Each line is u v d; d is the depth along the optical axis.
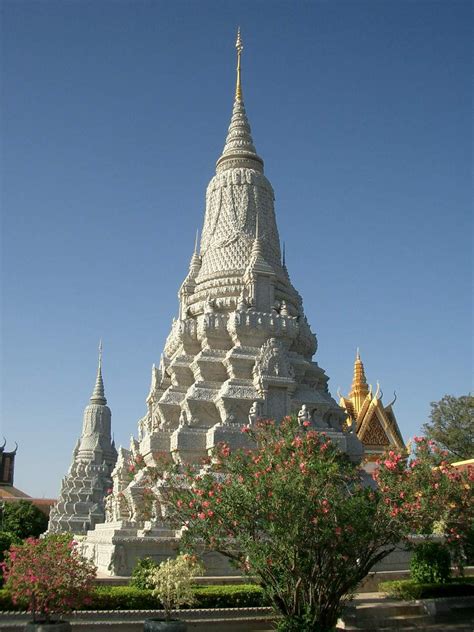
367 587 28.97
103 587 23.56
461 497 21.09
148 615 22.06
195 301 43.34
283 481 18.56
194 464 34.06
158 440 36.25
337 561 19.11
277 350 37.78
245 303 40.19
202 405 36.53
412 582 27.23
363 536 18.83
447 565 28.22
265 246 44.41
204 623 22.05
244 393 36.38
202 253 46.31
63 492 70.94
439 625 24.25
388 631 23.09
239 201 45.47
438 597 26.53
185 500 20.14
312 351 43.41
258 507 18.55
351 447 38.12
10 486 117.50
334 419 39.81
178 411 38.31
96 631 21.25
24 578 20.23
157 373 43.31
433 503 19.72
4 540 31.58
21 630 20.89
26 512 69.75
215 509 18.97
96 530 35.19
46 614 20.56
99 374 82.94
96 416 79.44
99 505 70.06
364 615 24.33
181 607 22.66
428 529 19.77
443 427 62.84
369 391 63.22
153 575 22.02
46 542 21.83
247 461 20.64
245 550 19.05
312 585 19.08
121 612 21.94
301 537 18.48
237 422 35.78
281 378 37.12
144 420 45.53
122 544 27.72
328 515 18.56
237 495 18.78
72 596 20.66
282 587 19.23
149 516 24.17
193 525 19.89
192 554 21.80
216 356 38.78
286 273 46.81
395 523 19.45
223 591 23.36
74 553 22.09
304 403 37.97
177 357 39.94
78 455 76.50
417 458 21.03
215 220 45.81
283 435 21.78
